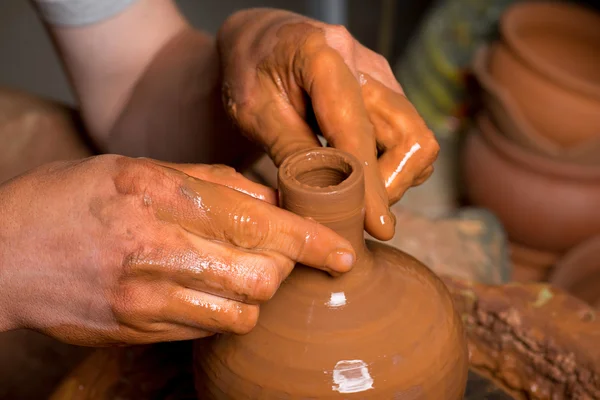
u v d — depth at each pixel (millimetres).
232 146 1543
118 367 1192
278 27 1046
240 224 803
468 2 2996
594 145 2166
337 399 881
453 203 2791
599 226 2326
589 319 1184
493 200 2434
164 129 1560
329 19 3504
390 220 896
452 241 1696
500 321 1220
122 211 802
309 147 935
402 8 3533
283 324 913
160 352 1226
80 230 809
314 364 888
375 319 908
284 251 822
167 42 1565
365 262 930
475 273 1612
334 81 947
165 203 804
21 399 1585
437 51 2971
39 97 1849
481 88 2359
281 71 1013
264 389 905
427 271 1026
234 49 1100
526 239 2447
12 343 1646
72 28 1478
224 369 941
